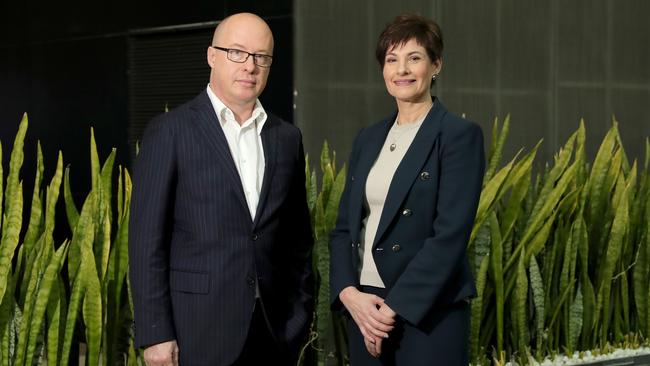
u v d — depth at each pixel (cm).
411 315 292
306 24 620
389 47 305
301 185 309
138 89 722
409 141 306
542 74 730
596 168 492
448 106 682
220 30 289
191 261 285
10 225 353
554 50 736
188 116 288
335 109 633
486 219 432
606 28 766
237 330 286
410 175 299
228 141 289
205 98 291
